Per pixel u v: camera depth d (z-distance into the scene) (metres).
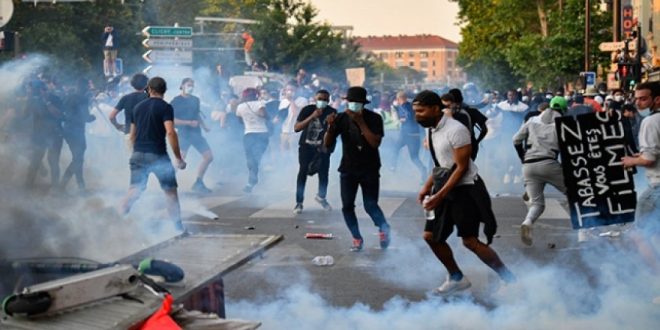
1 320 3.56
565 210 13.70
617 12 36.19
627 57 29.73
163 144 10.18
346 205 10.15
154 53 26.23
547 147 9.93
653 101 7.75
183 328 3.85
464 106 12.33
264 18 72.81
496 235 11.33
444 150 7.66
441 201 7.69
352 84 34.50
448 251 7.91
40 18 34.09
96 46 36.41
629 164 7.83
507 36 74.31
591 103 18.34
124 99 12.71
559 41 48.06
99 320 3.60
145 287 3.94
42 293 3.59
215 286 5.20
